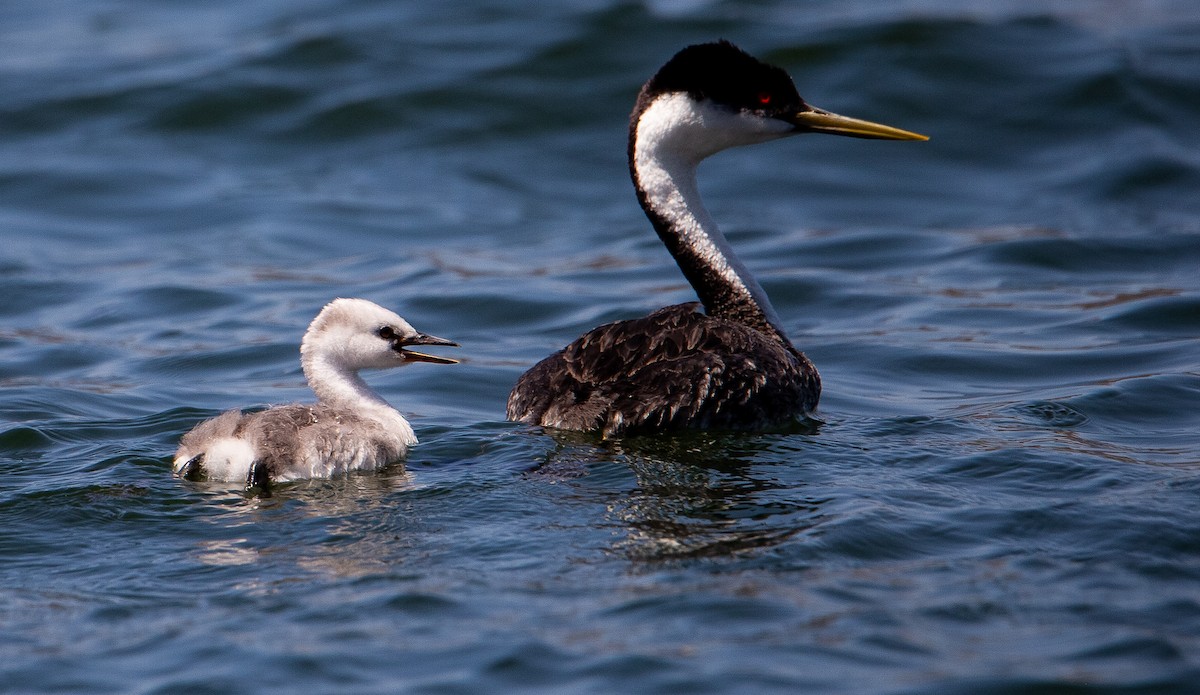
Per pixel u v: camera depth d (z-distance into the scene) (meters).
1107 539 9.21
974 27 26.14
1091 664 7.49
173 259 19.55
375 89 24.84
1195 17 28.42
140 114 24.39
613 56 25.55
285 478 10.74
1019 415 12.56
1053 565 8.81
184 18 29.27
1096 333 15.43
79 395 13.72
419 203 22.02
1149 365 14.15
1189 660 7.52
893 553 9.05
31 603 8.52
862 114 24.09
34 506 10.14
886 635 7.82
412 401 13.77
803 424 12.17
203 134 23.97
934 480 10.50
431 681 7.41
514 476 10.70
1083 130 23.53
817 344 15.46
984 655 7.61
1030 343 15.16
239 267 19.17
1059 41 25.98
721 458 11.05
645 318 12.20
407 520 9.82
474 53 25.91
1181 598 8.27
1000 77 24.83
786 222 21.30
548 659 7.59
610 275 18.41
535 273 18.64
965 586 8.48
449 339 16.06
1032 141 23.39
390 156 23.56
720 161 23.89
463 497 10.27
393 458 11.33
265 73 25.34
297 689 7.37
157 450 11.70
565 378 12.02
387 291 17.80
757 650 7.66
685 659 7.56
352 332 12.15
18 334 16.28
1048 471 10.68
